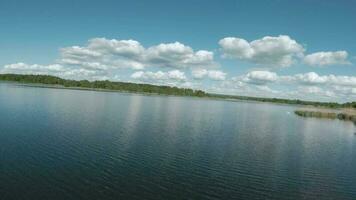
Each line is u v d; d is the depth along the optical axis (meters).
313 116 163.25
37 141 49.12
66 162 39.66
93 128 64.75
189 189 34.34
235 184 37.22
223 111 155.88
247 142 64.56
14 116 73.00
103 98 170.75
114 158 43.25
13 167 36.16
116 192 31.75
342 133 93.31
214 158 48.16
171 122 86.94
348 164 51.22
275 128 95.25
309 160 52.25
